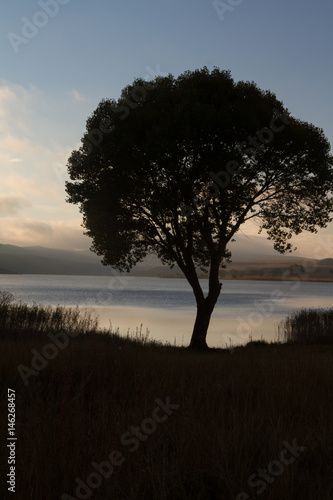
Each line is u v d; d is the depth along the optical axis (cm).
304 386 698
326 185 2184
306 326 2611
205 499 357
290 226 2231
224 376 776
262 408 571
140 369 759
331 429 500
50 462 368
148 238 2191
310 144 2056
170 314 4819
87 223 2158
